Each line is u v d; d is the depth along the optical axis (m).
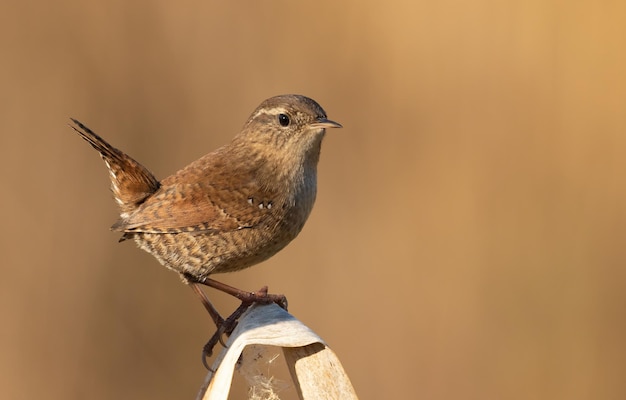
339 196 12.12
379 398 11.65
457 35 12.35
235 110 12.11
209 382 5.80
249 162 7.45
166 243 7.20
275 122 7.46
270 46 12.22
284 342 5.52
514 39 12.29
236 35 12.20
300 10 12.30
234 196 7.24
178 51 12.14
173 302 11.96
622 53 12.14
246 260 7.46
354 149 12.23
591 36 12.20
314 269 11.91
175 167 11.99
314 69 12.27
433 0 12.37
